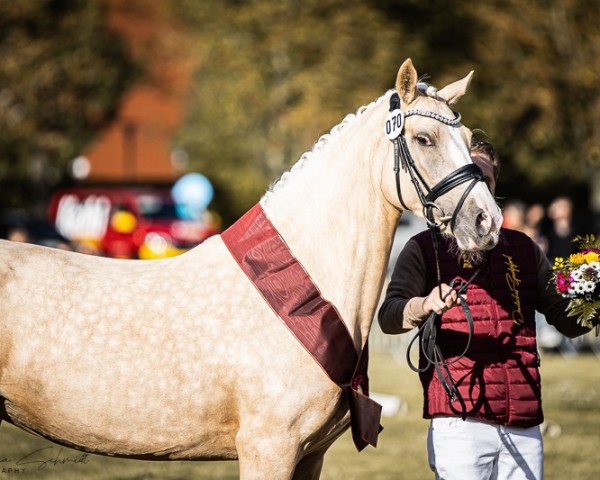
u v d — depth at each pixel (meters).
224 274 6.48
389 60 32.28
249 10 33.97
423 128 6.33
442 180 6.23
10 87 43.91
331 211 6.60
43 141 48.09
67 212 36.44
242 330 6.31
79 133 53.19
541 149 43.81
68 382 6.27
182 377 6.28
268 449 6.24
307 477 6.89
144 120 64.44
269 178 44.41
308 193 6.66
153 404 6.29
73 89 47.16
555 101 33.88
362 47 32.56
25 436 12.90
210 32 35.78
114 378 6.27
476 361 6.75
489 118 33.16
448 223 6.27
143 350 6.30
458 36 33.81
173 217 36.22
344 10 32.81
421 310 6.50
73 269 6.56
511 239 7.07
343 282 6.55
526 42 33.44
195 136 51.69
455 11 33.41
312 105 31.98
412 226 31.22
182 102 58.00
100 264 6.71
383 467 11.86
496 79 33.88
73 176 56.41
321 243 6.57
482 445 6.72
